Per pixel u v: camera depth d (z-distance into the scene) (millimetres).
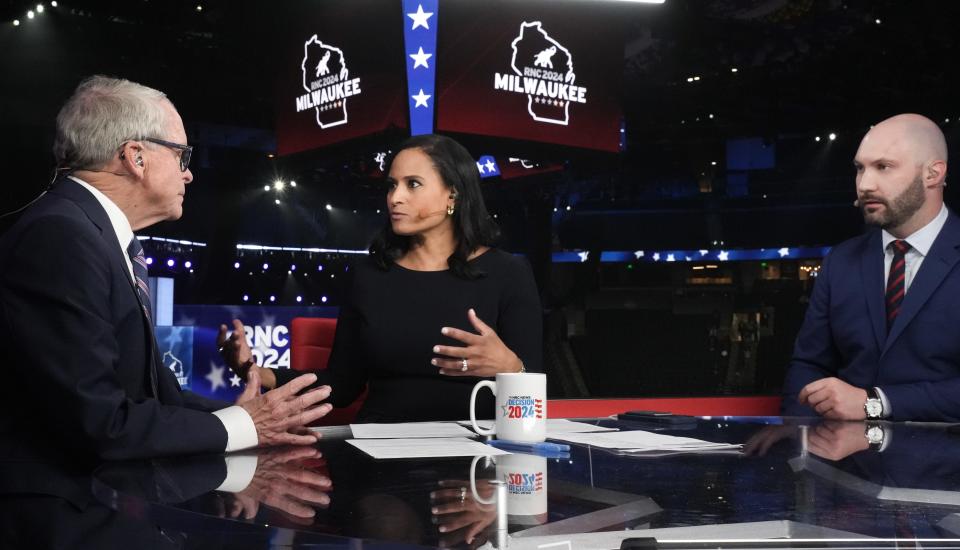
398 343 1791
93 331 1062
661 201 12148
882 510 715
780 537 638
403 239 1927
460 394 1774
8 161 8391
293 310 6340
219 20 7008
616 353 3541
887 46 6379
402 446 1131
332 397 1895
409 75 4594
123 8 7078
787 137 10797
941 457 1034
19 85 8023
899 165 1873
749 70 7324
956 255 1848
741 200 12148
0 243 1129
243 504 748
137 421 1029
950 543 608
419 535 632
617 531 645
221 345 1636
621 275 12211
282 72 5434
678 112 8539
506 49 4742
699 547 616
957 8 5625
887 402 1546
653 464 980
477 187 1908
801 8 5984
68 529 886
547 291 7520
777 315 4656
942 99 7039
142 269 1325
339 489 821
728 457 1036
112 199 1331
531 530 648
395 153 1897
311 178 11172
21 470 1040
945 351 1812
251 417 1116
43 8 7188
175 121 1377
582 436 1245
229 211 11477
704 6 6047
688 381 3502
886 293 1925
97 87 1334
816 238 11945
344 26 4910
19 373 1075
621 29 5027
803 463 987
